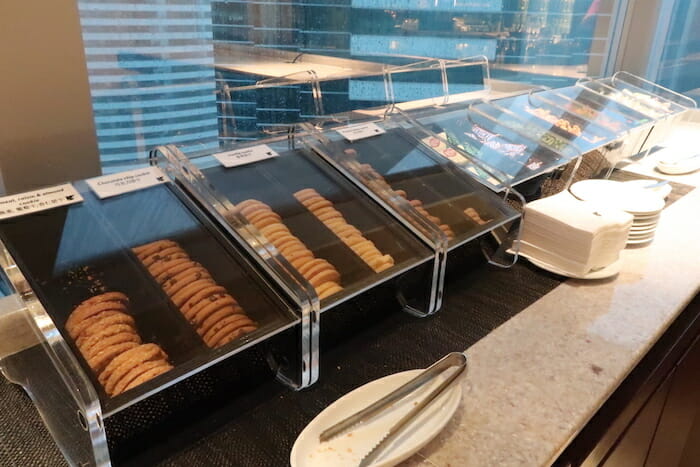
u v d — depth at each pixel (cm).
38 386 73
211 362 70
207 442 73
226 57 180
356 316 94
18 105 93
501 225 116
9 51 90
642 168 203
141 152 131
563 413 81
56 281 74
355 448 71
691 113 280
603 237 119
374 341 95
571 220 118
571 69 285
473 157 134
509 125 161
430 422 75
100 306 73
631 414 104
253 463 71
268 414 79
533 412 81
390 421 75
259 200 100
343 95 198
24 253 75
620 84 233
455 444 74
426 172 123
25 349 78
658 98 225
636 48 283
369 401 78
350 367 89
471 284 116
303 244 93
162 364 70
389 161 123
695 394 148
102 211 86
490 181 125
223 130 158
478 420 79
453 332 99
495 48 259
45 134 98
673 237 145
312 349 82
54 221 82
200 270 83
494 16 253
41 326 67
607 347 97
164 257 83
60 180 102
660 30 277
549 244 122
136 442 70
